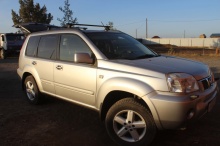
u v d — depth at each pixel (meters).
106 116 4.12
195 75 3.79
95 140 4.30
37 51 5.92
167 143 4.10
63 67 4.95
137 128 3.85
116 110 3.97
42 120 5.25
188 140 4.19
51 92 5.46
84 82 4.52
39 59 5.72
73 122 5.12
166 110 3.49
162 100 3.50
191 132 4.48
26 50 6.35
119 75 3.97
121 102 3.93
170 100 3.46
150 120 3.68
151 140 3.74
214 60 18.11
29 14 35.22
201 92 3.74
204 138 4.25
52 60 5.33
